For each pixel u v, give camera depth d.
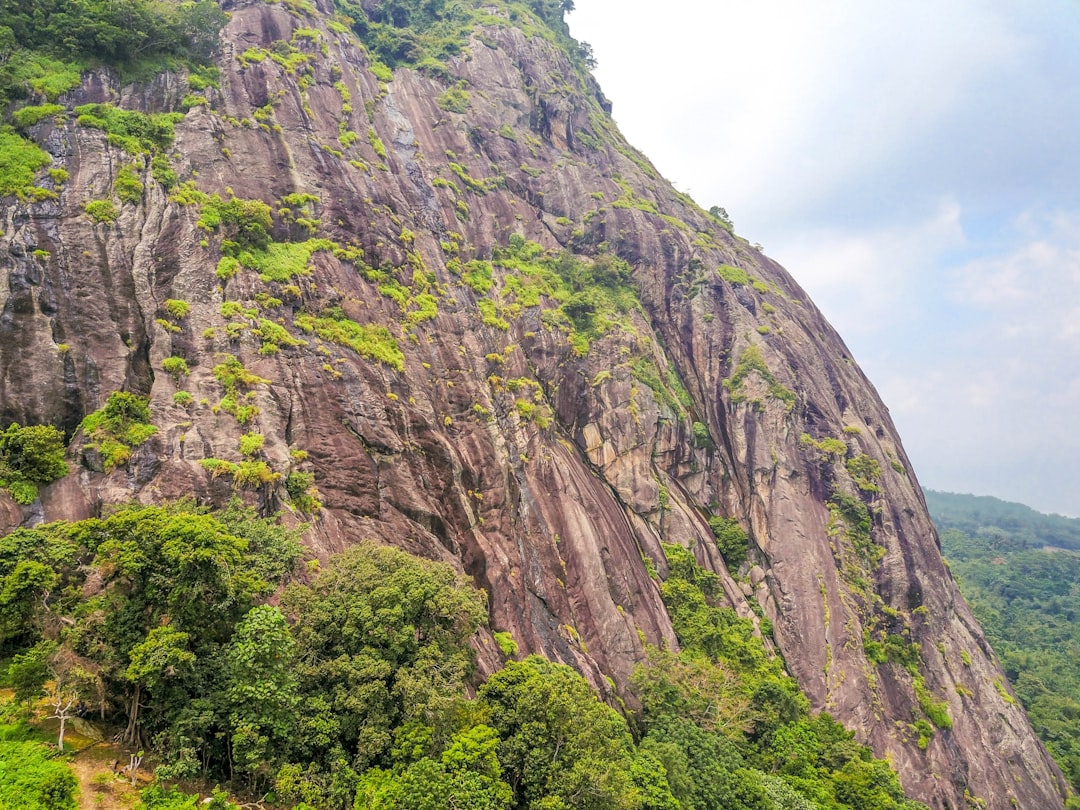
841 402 75.81
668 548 56.84
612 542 49.97
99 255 34.88
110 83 43.81
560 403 58.03
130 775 20.62
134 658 20.83
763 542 62.06
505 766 25.31
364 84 61.38
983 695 60.84
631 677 43.50
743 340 71.00
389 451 38.31
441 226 57.41
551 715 26.69
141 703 22.27
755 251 91.81
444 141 67.00
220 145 44.81
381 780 22.20
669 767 34.66
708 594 56.16
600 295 67.50
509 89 78.94
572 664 40.72
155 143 40.97
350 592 26.59
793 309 81.56
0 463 27.91
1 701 22.33
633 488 58.12
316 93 54.59
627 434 59.31
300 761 22.66
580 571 46.22
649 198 83.75
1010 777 56.66
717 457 66.38
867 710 53.00
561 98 83.44
